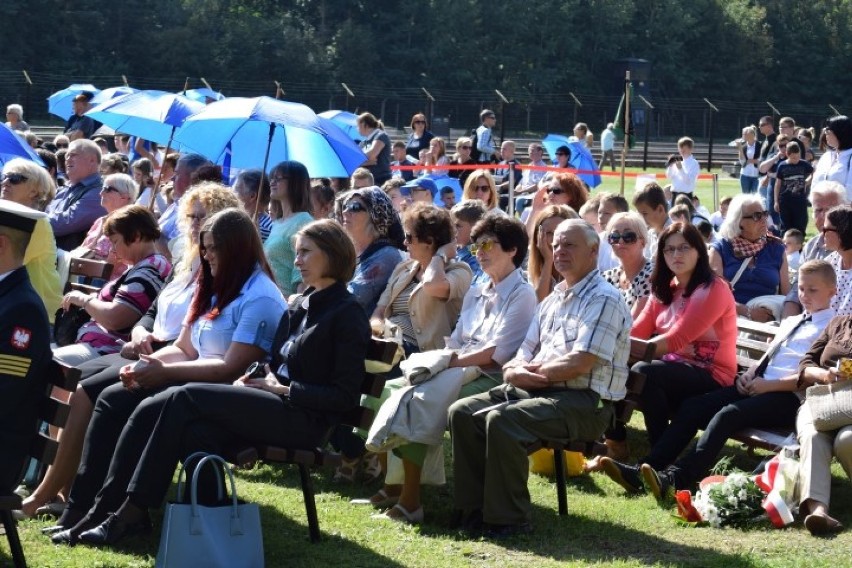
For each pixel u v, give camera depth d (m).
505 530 6.52
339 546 6.34
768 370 7.55
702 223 12.18
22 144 10.23
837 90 75.56
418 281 8.09
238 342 6.44
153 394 6.37
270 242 9.14
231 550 5.64
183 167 10.45
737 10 73.75
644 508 7.07
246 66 60.88
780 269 9.98
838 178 13.77
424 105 57.81
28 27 57.28
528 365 6.78
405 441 6.71
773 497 6.73
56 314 7.70
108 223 7.54
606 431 7.62
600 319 6.70
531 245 8.34
